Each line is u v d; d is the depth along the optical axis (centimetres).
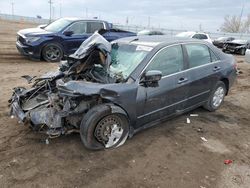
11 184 316
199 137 455
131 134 416
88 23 1108
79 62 441
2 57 1106
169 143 428
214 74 529
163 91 429
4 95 618
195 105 516
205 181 338
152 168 359
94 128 370
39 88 462
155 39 480
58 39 1045
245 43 1928
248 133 482
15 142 406
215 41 2038
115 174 343
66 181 325
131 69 411
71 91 356
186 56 474
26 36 1022
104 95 363
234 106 626
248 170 366
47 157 371
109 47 437
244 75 1037
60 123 373
